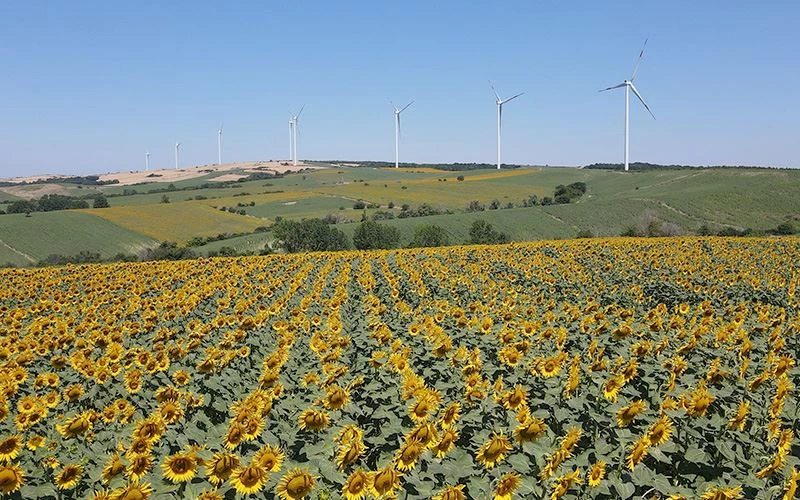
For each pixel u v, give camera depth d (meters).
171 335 14.15
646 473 6.57
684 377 9.76
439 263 32.03
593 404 8.57
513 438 7.40
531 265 29.80
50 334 13.95
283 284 24.41
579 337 12.50
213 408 9.60
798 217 97.75
